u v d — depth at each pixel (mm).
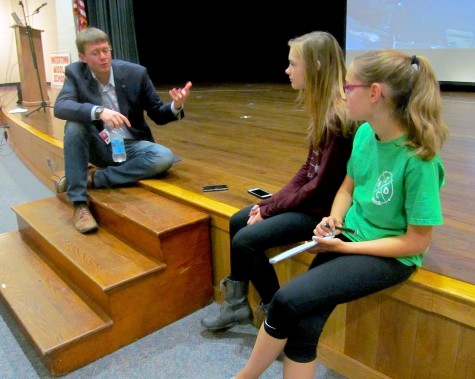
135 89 2201
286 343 1187
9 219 2906
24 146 4094
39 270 1997
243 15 7516
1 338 1726
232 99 5176
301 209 1460
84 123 2021
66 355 1517
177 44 7789
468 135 2990
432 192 1059
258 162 2490
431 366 1254
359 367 1423
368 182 1205
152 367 1532
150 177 2229
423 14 5199
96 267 1701
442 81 5270
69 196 2029
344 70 1355
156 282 1705
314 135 1402
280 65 7504
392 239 1136
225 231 1778
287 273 1578
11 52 8391
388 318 1312
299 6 6961
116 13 6191
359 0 5703
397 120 1095
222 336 1677
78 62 2143
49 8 6859
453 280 1209
